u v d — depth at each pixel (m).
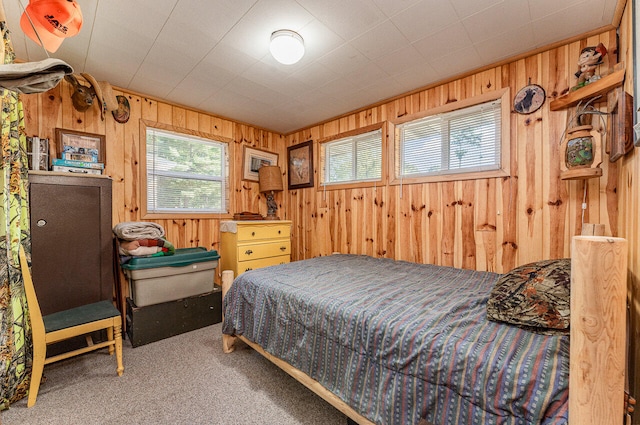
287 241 3.43
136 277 2.21
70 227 1.99
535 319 1.06
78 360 1.97
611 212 1.67
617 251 0.65
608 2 1.50
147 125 2.77
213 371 1.85
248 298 1.88
